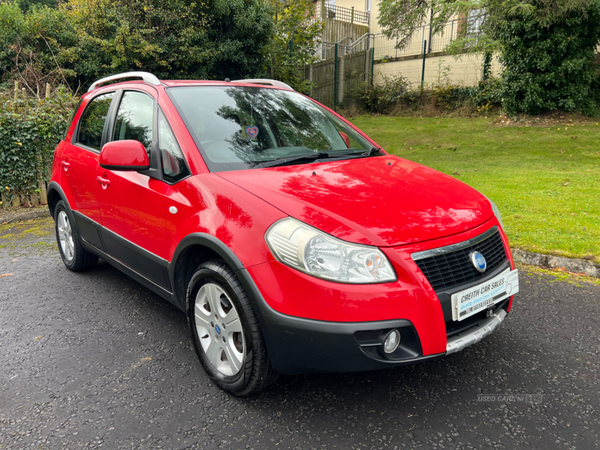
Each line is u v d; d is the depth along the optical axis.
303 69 18.42
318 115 3.56
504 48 14.03
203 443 2.07
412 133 14.79
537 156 10.70
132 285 4.08
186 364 2.76
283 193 2.28
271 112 3.25
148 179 2.86
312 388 2.47
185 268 2.64
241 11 14.23
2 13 14.43
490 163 10.13
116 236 3.27
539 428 2.10
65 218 4.29
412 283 2.00
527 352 2.78
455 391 2.40
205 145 2.70
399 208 2.25
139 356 2.87
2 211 6.96
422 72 18.75
